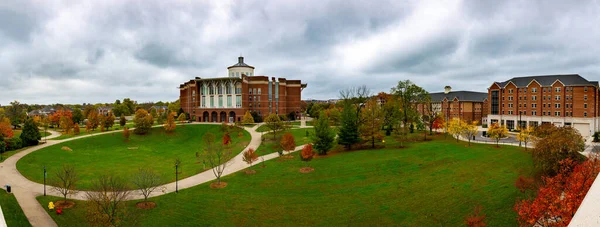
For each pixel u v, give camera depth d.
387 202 28.61
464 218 24.45
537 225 18.09
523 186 27.59
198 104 110.19
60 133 85.50
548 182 19.47
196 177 40.16
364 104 66.88
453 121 56.31
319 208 28.11
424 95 66.56
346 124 53.41
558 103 73.44
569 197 15.67
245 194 32.34
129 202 29.89
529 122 78.88
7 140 56.31
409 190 31.03
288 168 42.66
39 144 62.50
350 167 41.00
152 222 25.55
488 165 37.12
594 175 16.59
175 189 34.72
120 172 43.62
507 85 84.06
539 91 76.81
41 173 40.50
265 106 106.38
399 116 64.88
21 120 101.69
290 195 31.72
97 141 68.94
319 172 39.84
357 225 24.80
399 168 38.91
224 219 26.22
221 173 38.34
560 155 29.88
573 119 70.94
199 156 55.47
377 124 53.94
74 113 112.62
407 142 56.00
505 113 84.81
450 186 31.08
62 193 29.55
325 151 50.47
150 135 78.19
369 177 36.41
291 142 50.38
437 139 58.81
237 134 76.94
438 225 23.91
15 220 24.69
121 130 84.50
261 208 28.45
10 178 37.62
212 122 103.31
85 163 49.47
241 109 101.31
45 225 24.59
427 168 38.00
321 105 136.88
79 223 25.20
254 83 107.00
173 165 48.66
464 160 40.00
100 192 25.48
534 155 32.81
